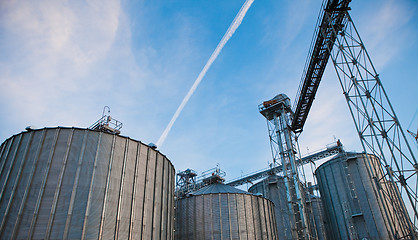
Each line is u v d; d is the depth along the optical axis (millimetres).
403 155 23766
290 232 47094
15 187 24234
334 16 32281
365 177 47188
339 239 47438
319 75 41938
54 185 24094
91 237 23141
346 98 28688
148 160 30812
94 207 24328
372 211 44312
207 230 38250
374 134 25797
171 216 32969
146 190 28984
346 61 28938
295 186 44562
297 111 49125
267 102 51938
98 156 26641
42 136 26594
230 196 40781
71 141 26438
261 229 40281
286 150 47812
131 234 25578
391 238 41438
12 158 26328
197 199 41188
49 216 22797
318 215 56250
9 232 22219
